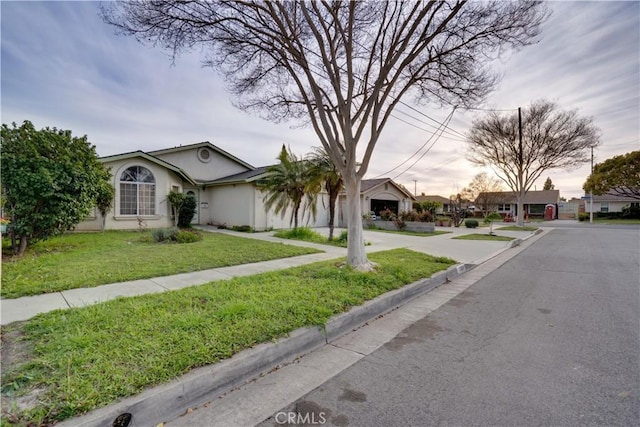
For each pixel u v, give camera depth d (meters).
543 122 19.34
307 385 2.56
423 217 18.44
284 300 4.04
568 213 45.94
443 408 2.23
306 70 6.29
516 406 2.24
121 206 13.40
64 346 2.69
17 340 2.88
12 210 6.88
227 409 2.24
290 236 12.55
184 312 3.55
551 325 3.90
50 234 7.61
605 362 2.91
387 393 2.43
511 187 22.95
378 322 4.09
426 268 6.80
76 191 7.70
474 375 2.69
